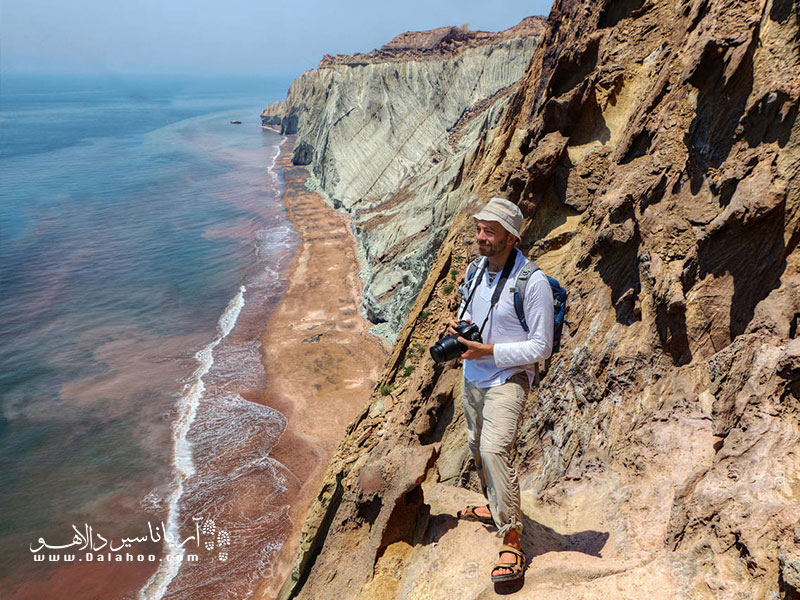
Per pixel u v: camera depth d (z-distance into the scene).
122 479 27.58
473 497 5.53
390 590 4.98
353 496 6.04
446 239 20.17
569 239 11.55
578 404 7.77
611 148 11.34
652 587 3.46
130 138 172.62
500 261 4.00
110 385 36.84
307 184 99.56
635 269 7.86
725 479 3.92
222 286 54.16
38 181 106.06
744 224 5.93
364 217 71.56
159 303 50.56
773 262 5.82
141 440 30.64
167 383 36.69
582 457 6.63
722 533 3.45
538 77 16.84
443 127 90.25
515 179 12.79
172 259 62.50
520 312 3.84
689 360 6.45
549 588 3.84
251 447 29.36
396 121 92.62
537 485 7.54
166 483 27.06
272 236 69.75
